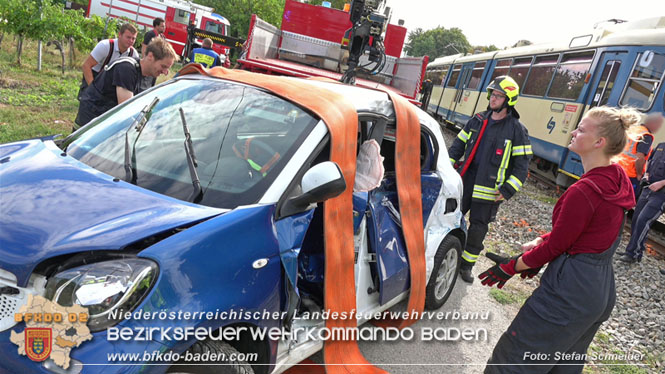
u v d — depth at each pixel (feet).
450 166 14.29
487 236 24.79
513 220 28.78
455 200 14.29
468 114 66.85
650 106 34.19
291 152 8.61
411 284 11.80
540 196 38.93
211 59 38.09
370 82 32.76
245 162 8.52
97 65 17.44
